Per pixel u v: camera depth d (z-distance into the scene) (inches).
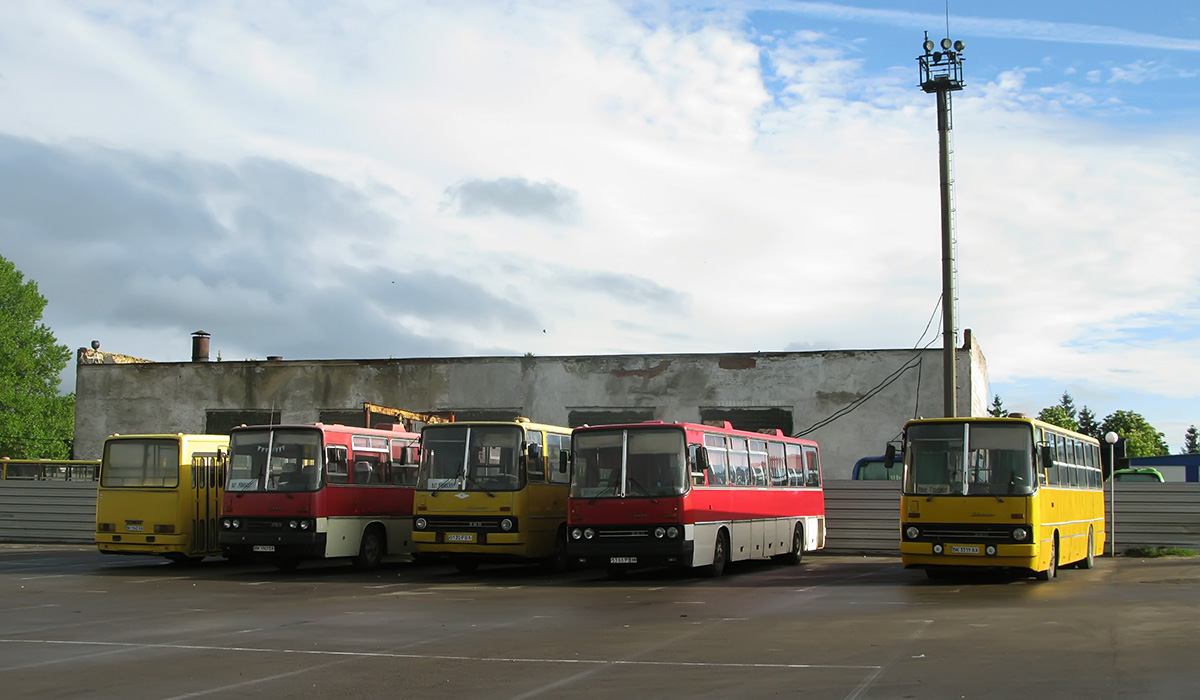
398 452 1163.9
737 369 1752.0
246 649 533.3
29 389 2844.5
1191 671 434.6
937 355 1683.1
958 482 838.5
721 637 559.5
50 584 930.7
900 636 550.3
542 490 1029.2
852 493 1311.5
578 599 778.2
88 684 441.1
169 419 1971.0
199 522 1128.8
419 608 722.8
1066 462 944.3
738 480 1030.4
